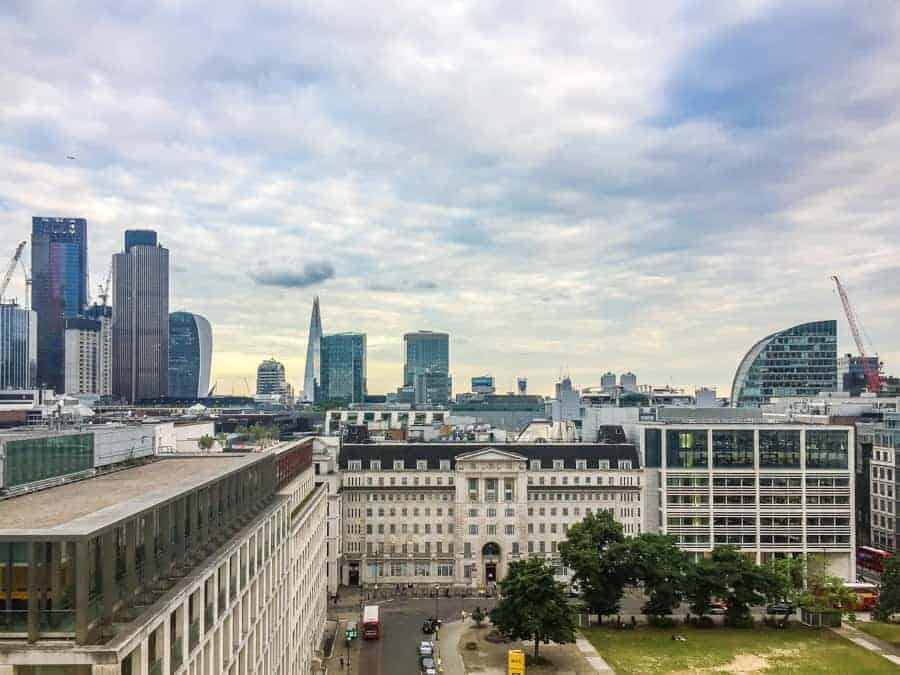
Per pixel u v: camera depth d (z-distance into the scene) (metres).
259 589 90.06
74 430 98.69
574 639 149.88
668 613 173.50
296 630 122.06
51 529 47.69
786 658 149.00
